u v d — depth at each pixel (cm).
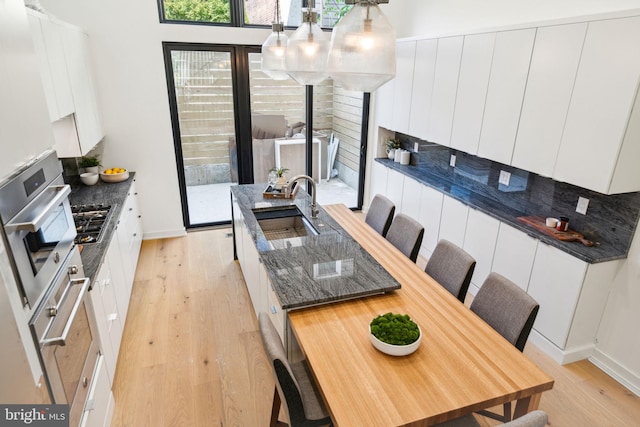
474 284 382
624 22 240
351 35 173
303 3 488
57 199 176
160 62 441
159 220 499
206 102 488
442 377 170
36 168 170
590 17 259
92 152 450
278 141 543
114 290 295
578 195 310
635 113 245
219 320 345
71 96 325
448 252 272
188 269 430
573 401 266
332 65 180
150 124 458
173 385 274
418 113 453
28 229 147
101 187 416
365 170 592
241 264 404
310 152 560
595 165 267
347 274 239
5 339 125
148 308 360
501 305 224
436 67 414
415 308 218
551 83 291
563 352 296
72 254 207
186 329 333
